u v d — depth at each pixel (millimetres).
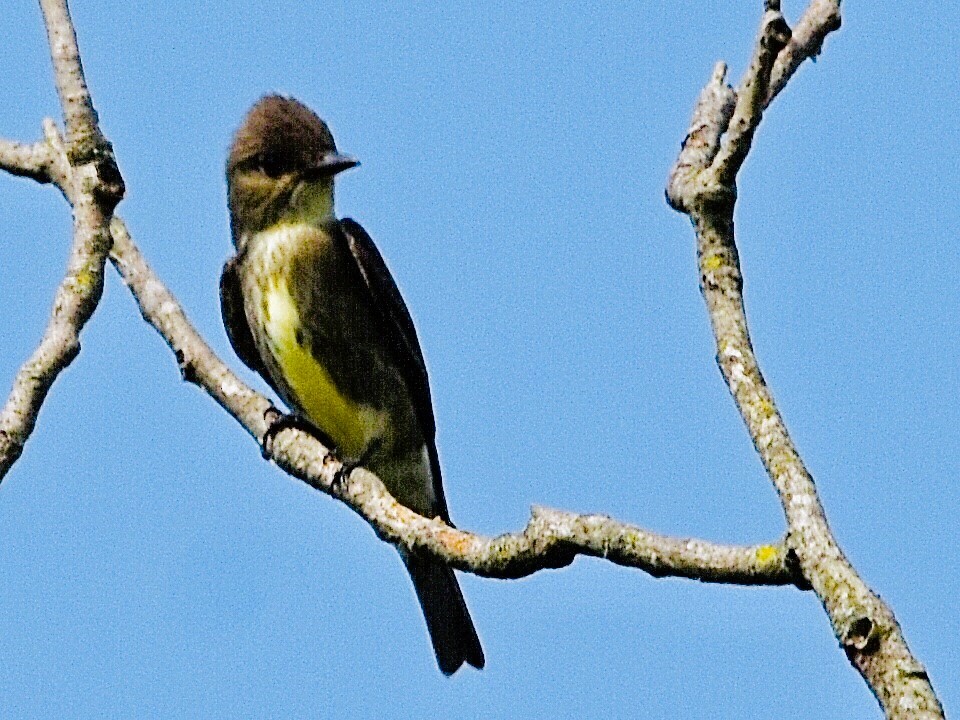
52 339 8672
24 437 8539
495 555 7902
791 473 6461
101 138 9047
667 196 7410
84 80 9133
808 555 6203
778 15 7035
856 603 5910
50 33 9180
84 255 8891
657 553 7078
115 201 9016
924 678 5664
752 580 6723
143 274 10586
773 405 6727
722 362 6922
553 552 7570
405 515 8828
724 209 7191
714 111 7703
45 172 9648
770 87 7395
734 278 7113
